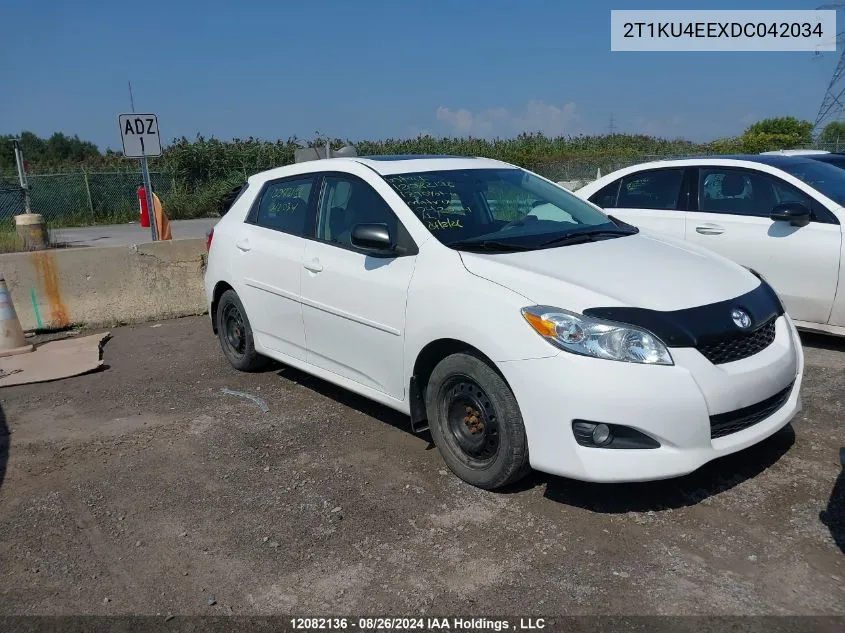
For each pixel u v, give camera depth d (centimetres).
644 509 355
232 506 381
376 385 443
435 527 350
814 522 337
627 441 327
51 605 305
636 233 460
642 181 705
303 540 345
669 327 333
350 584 309
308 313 489
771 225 601
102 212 2759
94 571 329
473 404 376
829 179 613
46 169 2994
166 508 382
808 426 442
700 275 378
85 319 802
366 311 434
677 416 323
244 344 598
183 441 470
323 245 480
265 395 550
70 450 464
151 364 652
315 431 475
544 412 336
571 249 403
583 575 306
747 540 325
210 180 2991
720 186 647
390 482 398
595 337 329
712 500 360
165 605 302
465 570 314
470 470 383
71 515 380
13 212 2400
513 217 450
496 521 352
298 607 296
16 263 771
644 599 289
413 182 453
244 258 558
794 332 396
